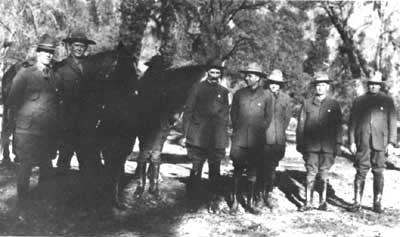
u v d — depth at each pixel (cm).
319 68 1958
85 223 659
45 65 671
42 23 1515
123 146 695
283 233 681
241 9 1945
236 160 770
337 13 1902
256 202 820
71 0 1575
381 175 804
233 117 777
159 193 789
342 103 1731
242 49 1905
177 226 685
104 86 693
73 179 755
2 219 638
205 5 1856
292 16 1934
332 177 1075
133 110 694
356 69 1867
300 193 913
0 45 1391
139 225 675
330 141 804
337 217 777
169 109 755
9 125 855
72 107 707
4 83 869
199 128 768
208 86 771
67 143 737
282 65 1816
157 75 736
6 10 1483
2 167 863
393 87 1509
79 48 725
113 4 1659
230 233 669
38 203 684
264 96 772
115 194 717
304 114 816
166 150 1445
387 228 729
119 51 692
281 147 810
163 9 1784
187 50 1820
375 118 795
